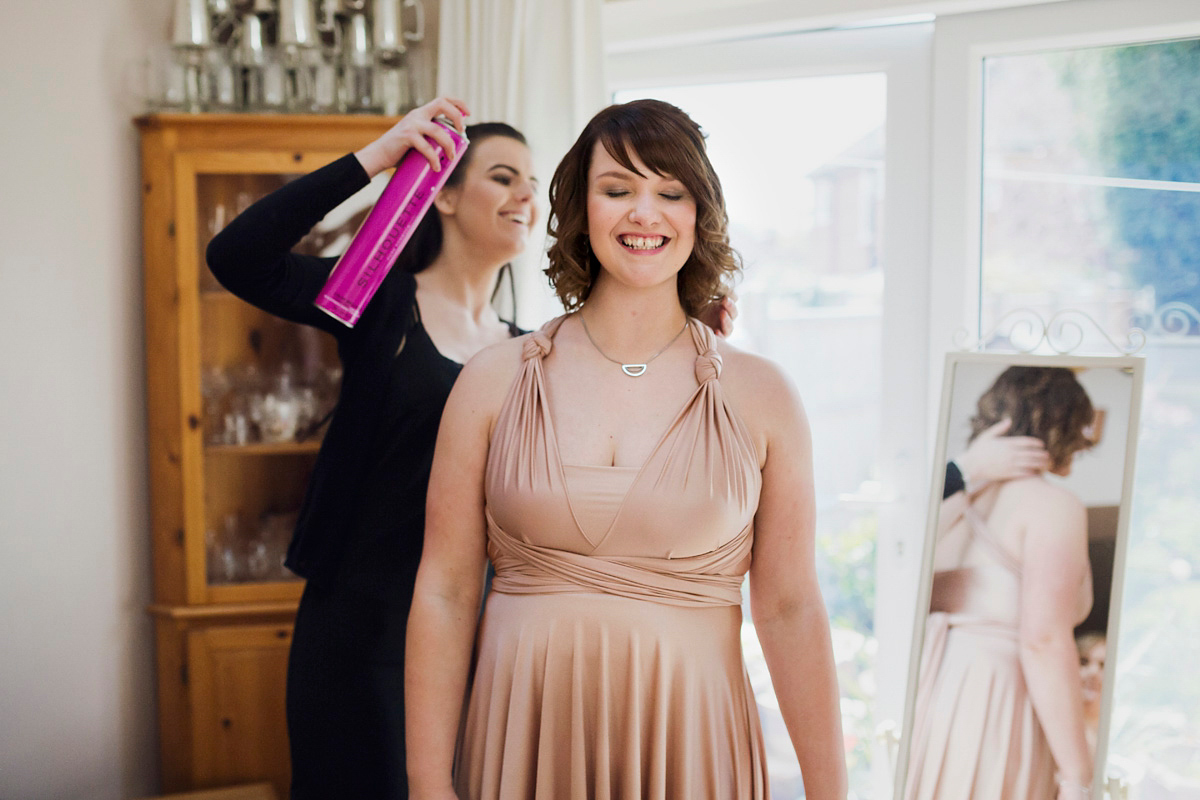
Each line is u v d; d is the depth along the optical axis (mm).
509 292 1880
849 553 2055
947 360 1628
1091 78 1793
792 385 1135
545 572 1062
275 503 2014
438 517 1144
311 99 1954
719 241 1128
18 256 1814
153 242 1916
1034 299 1862
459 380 1160
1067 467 1537
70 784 1938
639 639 1036
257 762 1972
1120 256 1797
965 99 1855
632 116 1077
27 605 1854
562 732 1058
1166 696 1793
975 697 1571
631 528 1026
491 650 1103
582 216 1135
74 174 1909
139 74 2031
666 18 2016
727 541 1063
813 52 1980
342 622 1685
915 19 1895
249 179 1911
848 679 2074
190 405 1922
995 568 1570
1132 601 1805
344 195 1392
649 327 1114
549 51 1887
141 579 2082
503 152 1803
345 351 1725
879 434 2000
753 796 1122
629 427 1062
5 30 1784
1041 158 1840
